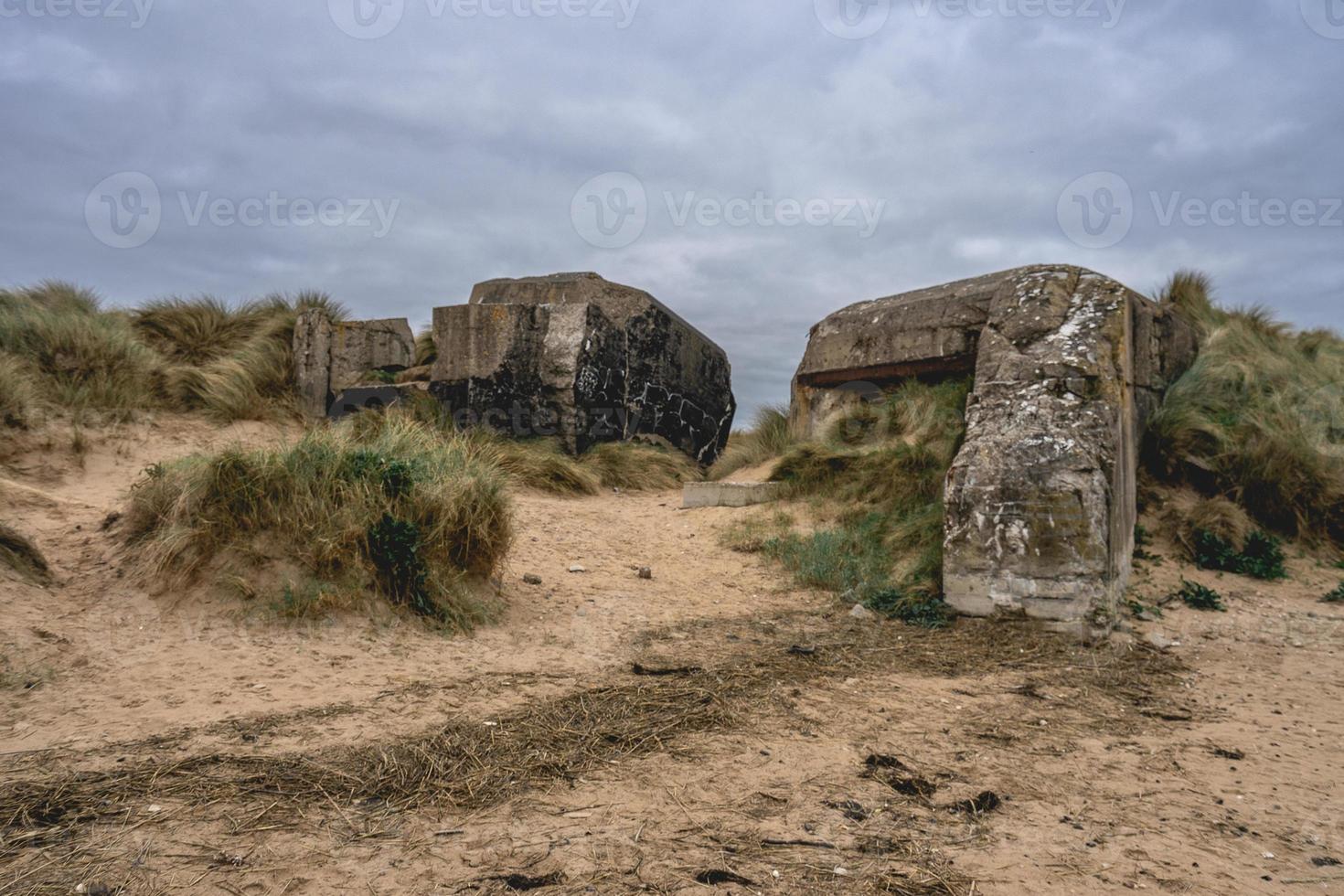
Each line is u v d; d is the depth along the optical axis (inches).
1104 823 125.6
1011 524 264.8
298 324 479.8
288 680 175.8
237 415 420.8
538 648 216.8
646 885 99.9
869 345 422.6
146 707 156.3
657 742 150.4
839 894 100.1
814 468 391.5
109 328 424.8
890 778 139.3
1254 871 111.5
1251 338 399.2
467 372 490.6
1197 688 207.9
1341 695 203.3
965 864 109.7
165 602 205.6
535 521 354.3
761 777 137.1
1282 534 323.3
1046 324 306.7
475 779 130.0
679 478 512.1
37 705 153.8
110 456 347.3
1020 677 213.8
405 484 244.4
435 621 222.4
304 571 218.5
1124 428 285.7
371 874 100.4
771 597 293.6
